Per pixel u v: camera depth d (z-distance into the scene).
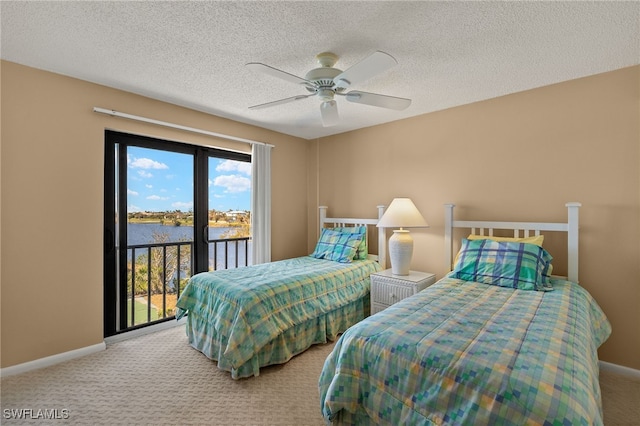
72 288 2.51
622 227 2.31
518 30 1.81
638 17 1.67
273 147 4.06
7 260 2.23
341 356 1.51
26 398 1.99
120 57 2.17
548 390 1.03
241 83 2.60
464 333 1.42
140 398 2.01
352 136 4.05
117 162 2.88
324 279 2.88
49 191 2.40
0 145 2.19
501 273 2.27
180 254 3.35
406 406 1.27
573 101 2.50
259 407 1.94
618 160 2.32
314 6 1.60
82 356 2.55
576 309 1.78
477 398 1.11
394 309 1.77
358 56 2.12
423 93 2.79
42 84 2.36
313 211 4.55
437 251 3.28
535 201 2.67
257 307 2.31
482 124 2.96
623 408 1.92
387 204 3.70
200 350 2.65
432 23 1.75
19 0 1.56
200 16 1.70
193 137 3.28
